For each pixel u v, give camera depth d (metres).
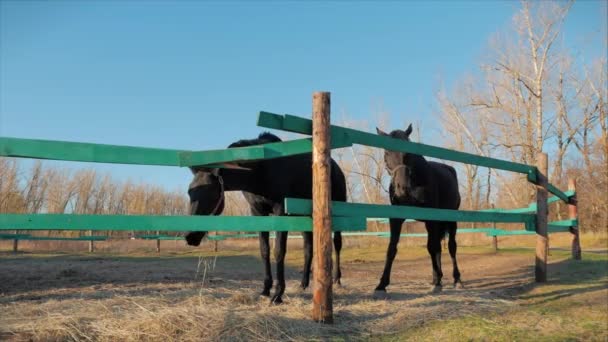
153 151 3.52
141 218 3.41
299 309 4.37
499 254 13.54
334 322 4.05
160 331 3.41
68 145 3.20
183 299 4.86
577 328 4.18
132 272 8.77
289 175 5.14
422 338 3.74
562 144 25.86
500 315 4.61
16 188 22.95
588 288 6.42
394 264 11.44
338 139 4.20
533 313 4.75
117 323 3.59
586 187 27.42
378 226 22.88
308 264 6.02
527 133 22.30
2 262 11.30
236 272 8.97
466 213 5.79
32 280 7.37
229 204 23.55
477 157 6.04
